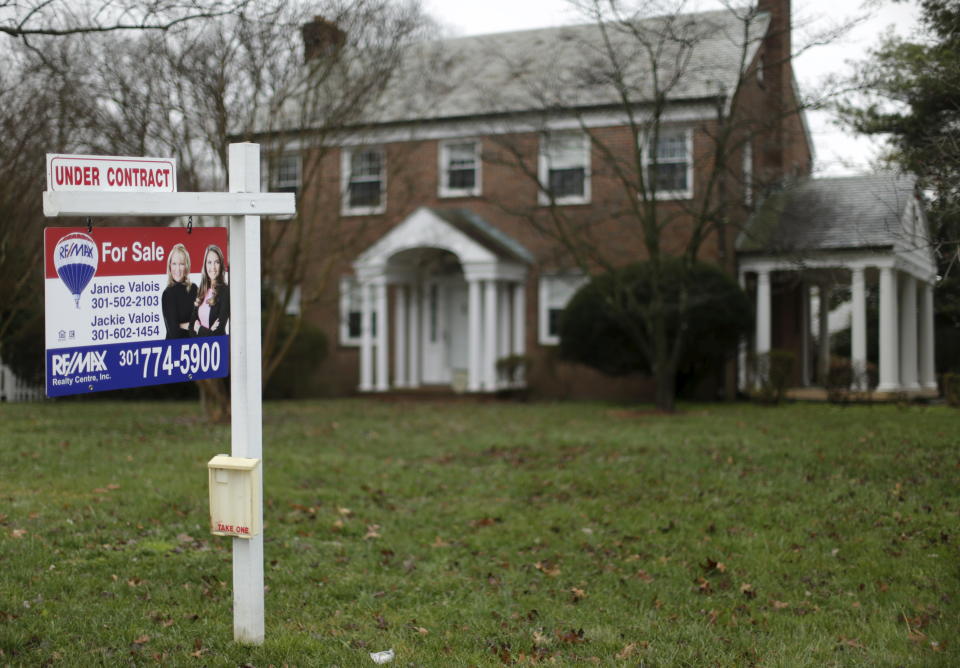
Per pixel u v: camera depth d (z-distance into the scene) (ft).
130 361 14.23
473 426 49.55
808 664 17.20
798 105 49.08
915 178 35.83
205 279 15.21
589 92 65.67
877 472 32.94
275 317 49.83
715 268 58.59
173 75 42.88
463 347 75.25
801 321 76.95
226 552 23.34
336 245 60.64
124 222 47.88
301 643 17.16
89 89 43.75
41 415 52.24
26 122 38.68
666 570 23.86
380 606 20.61
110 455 35.86
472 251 66.85
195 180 44.06
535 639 18.45
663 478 33.76
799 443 39.27
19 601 18.80
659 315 54.90
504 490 33.06
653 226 54.08
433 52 63.77
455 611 20.35
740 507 29.58
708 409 56.90
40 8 30.32
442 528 27.96
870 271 66.69
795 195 61.57
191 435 42.93
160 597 19.83
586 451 39.75
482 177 73.00
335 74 49.78
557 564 24.50
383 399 69.92
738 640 18.79
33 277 45.42
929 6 36.42
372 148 63.77
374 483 33.47
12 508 25.85
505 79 71.61
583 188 69.62
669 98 61.82
